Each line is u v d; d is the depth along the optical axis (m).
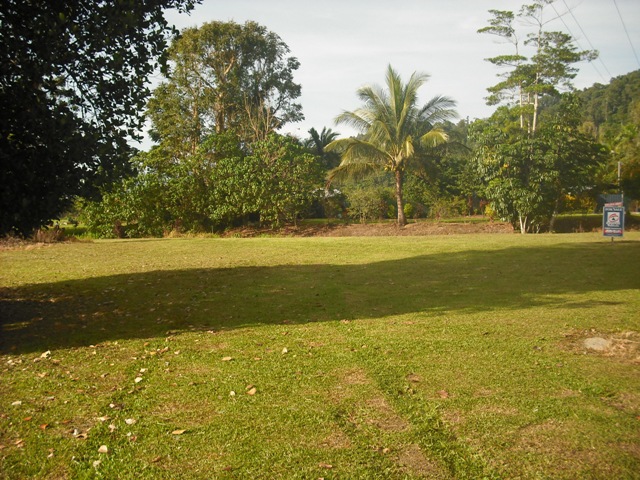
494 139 23.75
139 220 25.41
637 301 7.83
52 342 6.23
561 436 3.55
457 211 31.92
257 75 39.03
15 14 6.34
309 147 46.56
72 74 6.67
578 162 22.81
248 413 4.07
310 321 7.11
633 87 72.38
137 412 4.15
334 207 31.83
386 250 15.13
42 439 3.72
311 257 14.03
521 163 23.19
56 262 13.34
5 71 6.00
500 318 6.94
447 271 11.20
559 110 23.47
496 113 29.41
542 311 7.30
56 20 6.18
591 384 4.43
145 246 17.27
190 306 8.18
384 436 3.63
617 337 5.78
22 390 4.66
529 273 10.72
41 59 6.14
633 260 12.13
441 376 4.75
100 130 6.76
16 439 3.73
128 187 25.02
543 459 3.28
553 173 22.03
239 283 10.14
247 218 29.17
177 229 26.84
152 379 4.88
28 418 4.05
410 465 3.26
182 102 33.38
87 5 6.67
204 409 4.17
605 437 3.53
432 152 30.36
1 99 6.12
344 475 3.15
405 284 9.82
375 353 5.50
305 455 3.40
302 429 3.77
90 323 7.16
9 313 7.71
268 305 8.18
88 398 4.45
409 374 4.84
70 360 5.52
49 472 3.29
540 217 23.20
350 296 8.79
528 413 3.91
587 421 3.76
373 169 28.38
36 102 6.04
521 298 8.28
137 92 6.97
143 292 9.31
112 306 8.22
